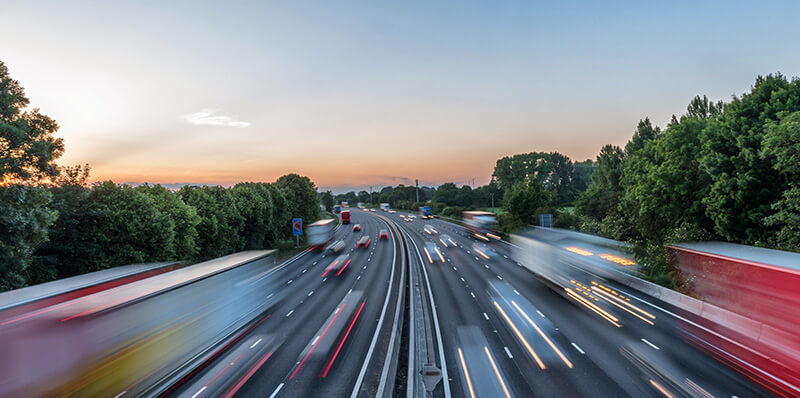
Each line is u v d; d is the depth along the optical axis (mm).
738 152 27625
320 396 13625
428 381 14156
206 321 16312
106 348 11344
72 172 34719
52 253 33250
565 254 30609
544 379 14078
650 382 13477
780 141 21844
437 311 23562
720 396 12281
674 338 17625
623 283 29516
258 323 22125
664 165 35094
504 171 137500
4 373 9281
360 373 15555
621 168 66875
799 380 13211
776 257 15711
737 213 26969
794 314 13992
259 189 67812
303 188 93438
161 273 17094
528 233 40750
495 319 21500
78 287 12852
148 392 13023
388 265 42844
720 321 19109
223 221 51781
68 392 10211
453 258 45438
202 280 16281
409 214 147000
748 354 15484
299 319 22984
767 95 27453
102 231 34812
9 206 23500
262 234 66062
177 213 41125
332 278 36094
